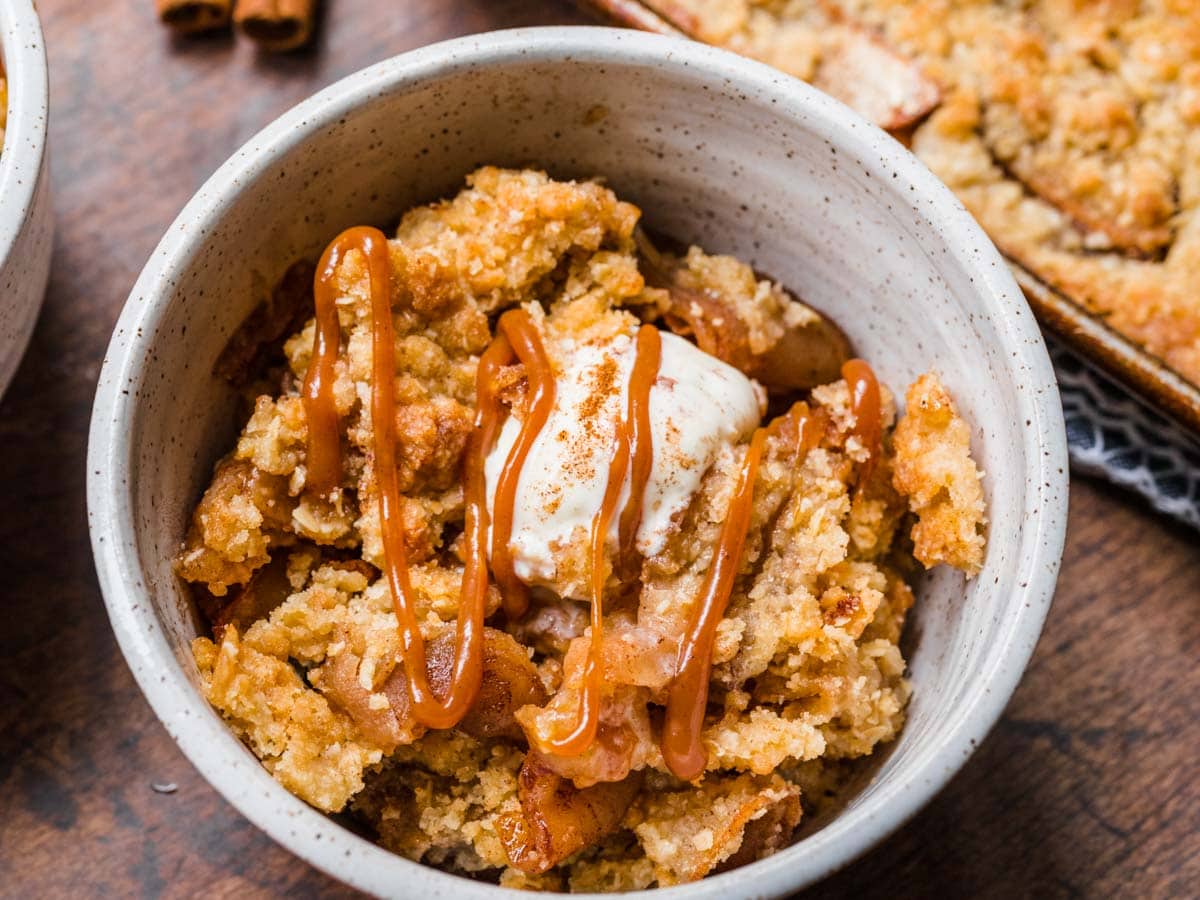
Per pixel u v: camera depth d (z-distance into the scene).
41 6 0.37
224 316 0.30
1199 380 0.34
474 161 0.32
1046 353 0.28
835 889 0.33
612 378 0.30
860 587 0.30
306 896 0.33
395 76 0.29
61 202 0.36
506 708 0.29
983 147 0.36
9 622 0.34
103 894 0.33
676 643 0.29
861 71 0.36
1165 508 0.35
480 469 0.30
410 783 0.30
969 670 0.28
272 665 0.28
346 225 0.31
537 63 0.30
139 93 0.37
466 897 0.25
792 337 0.32
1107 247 0.35
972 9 0.37
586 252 0.31
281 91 0.37
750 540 0.30
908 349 0.31
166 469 0.29
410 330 0.30
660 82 0.30
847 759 0.30
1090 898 0.33
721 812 0.29
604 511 0.29
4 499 0.34
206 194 0.28
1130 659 0.35
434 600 0.29
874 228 0.31
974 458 0.30
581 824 0.28
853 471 0.31
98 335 0.35
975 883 0.33
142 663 0.26
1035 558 0.27
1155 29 0.36
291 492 0.29
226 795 0.26
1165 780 0.34
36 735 0.33
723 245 0.33
